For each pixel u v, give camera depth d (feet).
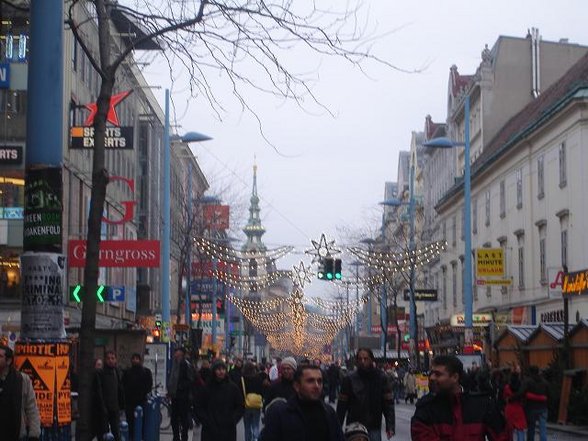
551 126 172.55
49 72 43.55
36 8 43.65
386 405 49.08
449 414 26.32
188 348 154.71
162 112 244.42
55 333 44.73
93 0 49.14
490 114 239.71
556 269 153.07
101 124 46.39
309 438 28.32
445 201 262.26
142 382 74.18
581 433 103.45
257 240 499.92
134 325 197.36
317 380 28.68
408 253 187.01
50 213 43.91
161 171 236.63
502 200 207.92
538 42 240.53
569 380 112.88
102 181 45.93
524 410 78.07
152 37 47.32
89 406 44.37
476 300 229.04
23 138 137.59
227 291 253.44
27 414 35.37
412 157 368.27
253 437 77.10
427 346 243.81
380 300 247.09
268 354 505.25
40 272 44.16
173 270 242.37
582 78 167.02
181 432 87.04
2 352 34.83
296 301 281.54
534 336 132.77
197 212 222.48
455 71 281.74
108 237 168.55
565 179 165.78
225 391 55.62
